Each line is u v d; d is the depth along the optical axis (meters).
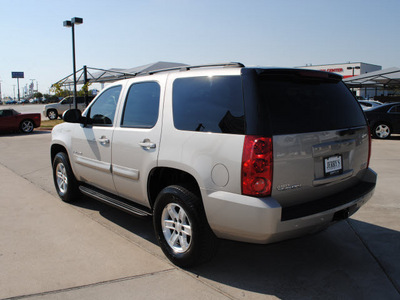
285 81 2.89
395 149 10.13
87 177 4.53
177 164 3.07
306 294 2.79
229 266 3.26
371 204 4.97
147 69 14.48
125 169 3.72
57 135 5.09
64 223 4.36
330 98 3.17
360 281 2.99
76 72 17.62
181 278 3.03
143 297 2.74
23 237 3.92
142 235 4.00
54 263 3.30
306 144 2.76
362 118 3.49
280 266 3.27
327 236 3.92
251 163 2.56
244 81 2.75
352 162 3.24
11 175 7.10
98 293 2.79
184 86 3.22
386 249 3.58
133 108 3.73
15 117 16.25
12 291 2.81
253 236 2.65
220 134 2.79
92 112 4.39
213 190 2.79
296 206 2.78
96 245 3.71
